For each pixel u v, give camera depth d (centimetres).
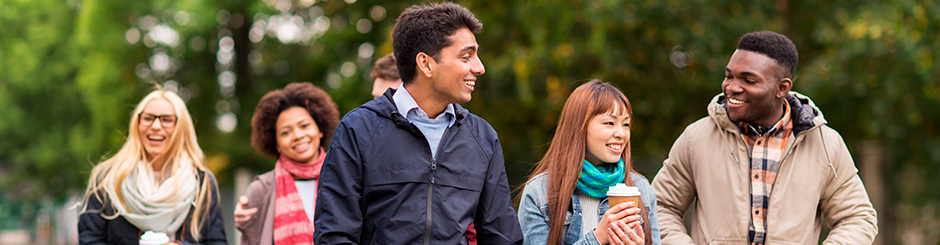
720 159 305
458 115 251
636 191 260
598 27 698
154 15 1041
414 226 233
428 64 238
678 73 794
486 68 798
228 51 1177
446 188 239
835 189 301
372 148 238
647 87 805
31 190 2023
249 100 1132
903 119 912
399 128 242
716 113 304
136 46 1082
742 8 737
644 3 705
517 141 925
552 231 273
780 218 292
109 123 1098
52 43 1717
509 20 818
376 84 380
